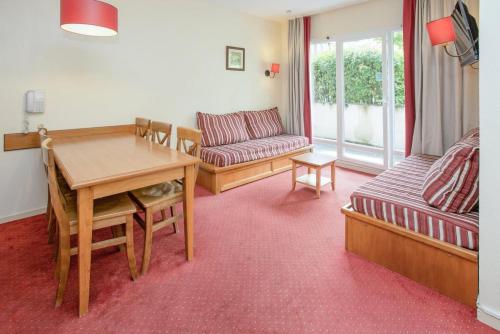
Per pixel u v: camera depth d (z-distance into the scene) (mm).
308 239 2424
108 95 3287
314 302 1700
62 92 2971
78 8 1900
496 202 1391
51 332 1508
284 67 5270
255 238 2451
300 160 3465
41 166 2945
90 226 1640
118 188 1732
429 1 3355
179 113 3955
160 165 1895
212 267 2057
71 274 1994
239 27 4504
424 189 1928
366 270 1986
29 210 2943
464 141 2236
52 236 2389
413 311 1608
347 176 4207
